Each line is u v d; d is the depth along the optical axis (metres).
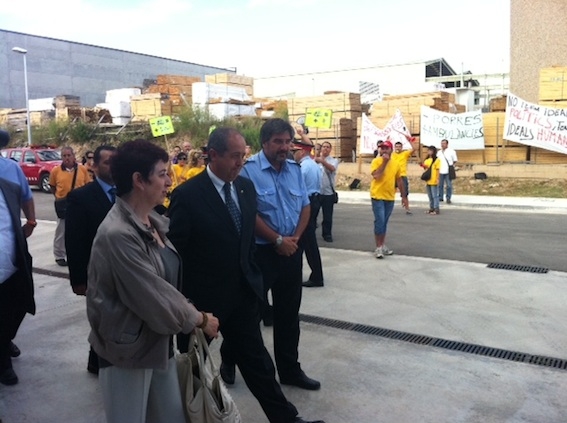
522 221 11.70
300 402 3.95
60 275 7.87
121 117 28.17
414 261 8.00
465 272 7.29
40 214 14.61
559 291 6.35
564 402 3.86
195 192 3.27
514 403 3.86
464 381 4.20
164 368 2.52
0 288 4.21
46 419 3.86
